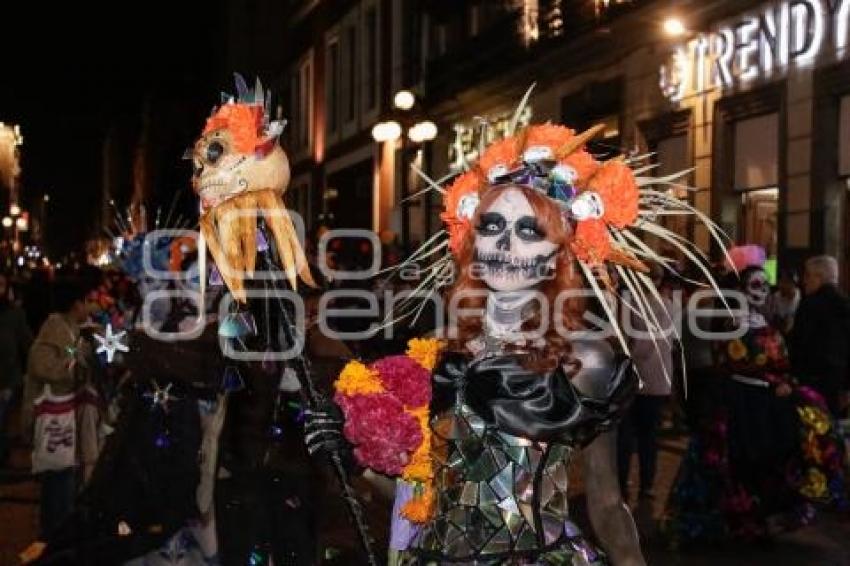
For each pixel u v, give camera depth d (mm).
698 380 6730
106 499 4637
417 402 2992
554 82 16969
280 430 4430
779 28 11844
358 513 3045
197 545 4699
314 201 32125
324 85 31266
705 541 6758
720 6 12695
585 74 15961
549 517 2816
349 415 2996
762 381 6602
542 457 2814
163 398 4578
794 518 6672
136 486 4590
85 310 6457
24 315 9266
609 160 3156
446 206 3252
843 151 11156
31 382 6309
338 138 29625
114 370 6258
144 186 55031
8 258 35812
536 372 2824
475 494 2826
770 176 12250
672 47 13750
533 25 17297
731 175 12875
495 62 18594
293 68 35219
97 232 62375
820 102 11250
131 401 4676
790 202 11773
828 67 11094
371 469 3029
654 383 7570
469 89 19578
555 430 2770
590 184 3051
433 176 21922
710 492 6598
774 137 12164
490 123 3557
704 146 13148
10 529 7051
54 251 83625
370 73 26766
